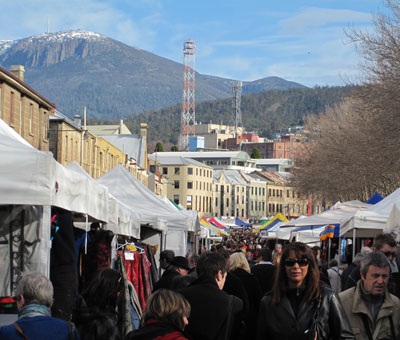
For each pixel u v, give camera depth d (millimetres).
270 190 162375
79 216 11055
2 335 5094
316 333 5672
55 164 7031
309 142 64250
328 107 62094
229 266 8508
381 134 31281
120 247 13406
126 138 89562
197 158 165750
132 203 20000
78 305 6457
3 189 6719
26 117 39312
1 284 7203
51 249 8547
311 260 5773
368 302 6211
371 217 13750
